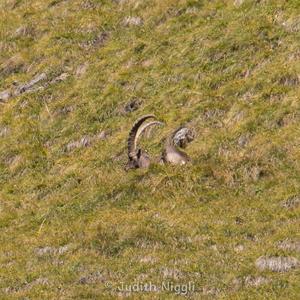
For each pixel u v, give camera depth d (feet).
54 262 296.92
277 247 278.67
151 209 321.93
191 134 365.61
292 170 327.26
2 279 290.76
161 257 284.41
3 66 466.29
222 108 375.25
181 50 419.54
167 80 407.03
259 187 321.52
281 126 356.18
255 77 386.52
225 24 423.23
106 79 423.64
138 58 428.56
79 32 467.52
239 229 297.12
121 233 301.43
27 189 372.38
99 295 265.75
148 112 391.45
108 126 394.73
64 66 447.01
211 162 342.03
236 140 354.13
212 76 397.39
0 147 406.62
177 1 453.99
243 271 268.41
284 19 411.54
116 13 470.39
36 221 341.82
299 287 256.52
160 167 341.21
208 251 285.23
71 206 343.46
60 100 422.41
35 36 482.69
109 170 362.33
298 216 298.56
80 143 392.47
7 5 514.68
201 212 313.73
